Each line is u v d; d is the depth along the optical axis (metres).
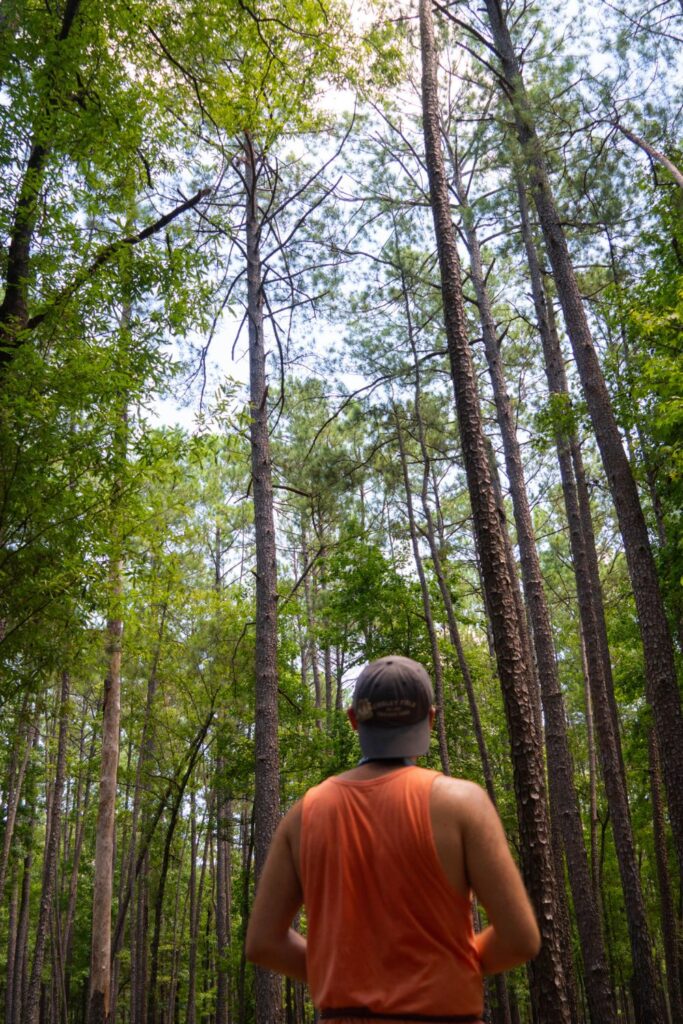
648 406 13.52
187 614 19.48
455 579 20.62
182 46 9.64
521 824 7.19
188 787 22.53
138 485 9.56
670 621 16.25
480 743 16.44
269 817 12.06
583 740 30.64
